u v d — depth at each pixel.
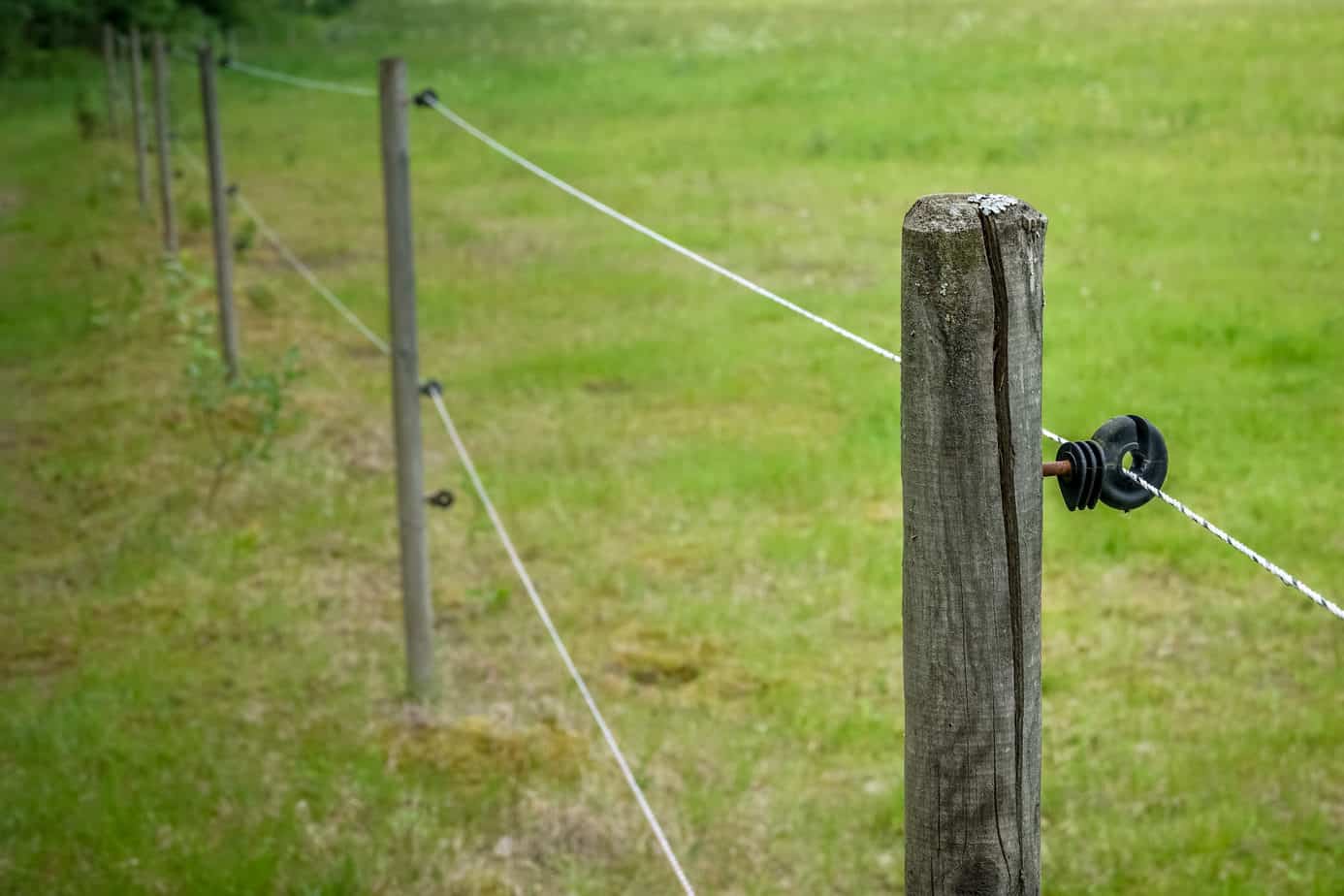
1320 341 14.48
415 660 8.38
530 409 13.98
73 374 15.37
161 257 20.59
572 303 18.12
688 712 8.30
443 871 6.86
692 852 7.00
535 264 20.27
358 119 36.09
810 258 19.70
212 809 7.33
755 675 8.69
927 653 2.98
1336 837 6.89
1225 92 28.83
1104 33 37.19
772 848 7.02
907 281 2.87
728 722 8.17
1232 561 9.89
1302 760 7.57
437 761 7.78
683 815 7.29
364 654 9.05
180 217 24.16
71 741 7.95
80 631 9.43
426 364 15.72
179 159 29.78
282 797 7.45
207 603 9.77
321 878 6.76
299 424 13.33
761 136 29.22
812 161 26.67
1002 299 2.80
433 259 20.88
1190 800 7.21
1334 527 10.37
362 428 13.42
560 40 48.56
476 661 8.94
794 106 32.22
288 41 54.31
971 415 2.84
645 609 9.57
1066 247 19.12
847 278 18.58
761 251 20.23
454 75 41.72
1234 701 8.21
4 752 7.91
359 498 11.58
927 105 30.53
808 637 9.12
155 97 20.06
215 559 10.46
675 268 19.66
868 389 14.05
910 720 3.06
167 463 12.42
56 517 11.45
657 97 35.06
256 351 16.09
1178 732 7.90
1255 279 17.19
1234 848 6.86
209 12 54.88
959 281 2.79
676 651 9.02
